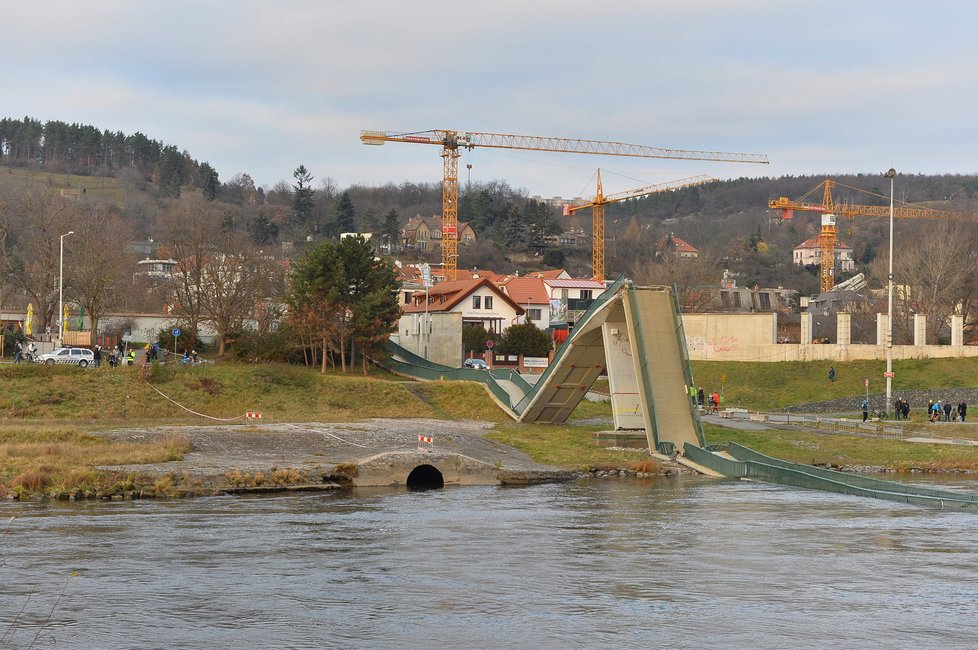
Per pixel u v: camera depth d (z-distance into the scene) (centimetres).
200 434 5803
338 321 9338
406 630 2572
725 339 10450
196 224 11250
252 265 9894
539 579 3108
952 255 12925
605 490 5197
